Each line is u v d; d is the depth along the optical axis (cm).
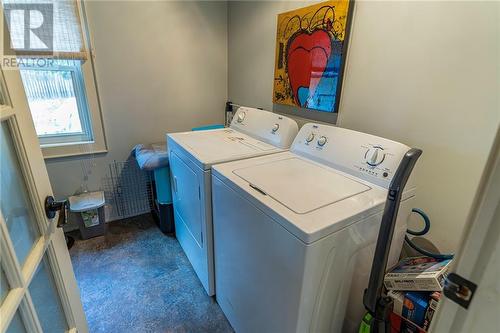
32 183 77
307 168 138
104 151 236
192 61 253
